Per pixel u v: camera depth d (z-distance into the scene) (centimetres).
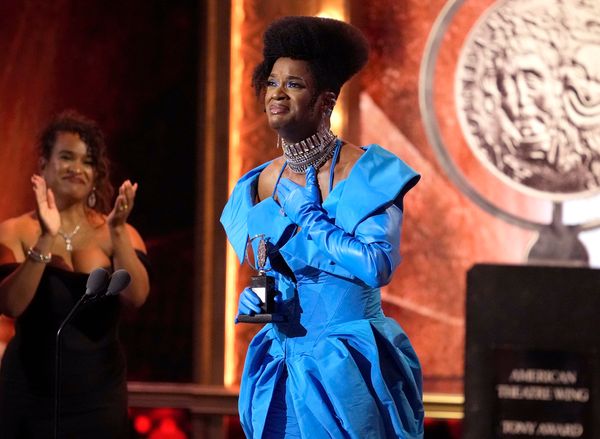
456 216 1866
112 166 1895
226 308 1859
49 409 1486
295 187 1016
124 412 1545
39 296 1490
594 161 1838
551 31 1842
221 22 1853
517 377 746
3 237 1559
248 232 1059
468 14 1856
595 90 1834
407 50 1867
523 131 1848
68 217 1556
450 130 1862
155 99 1892
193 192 1883
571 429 740
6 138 1925
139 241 1611
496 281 749
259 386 1033
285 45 1016
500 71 1853
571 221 1842
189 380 1891
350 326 998
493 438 746
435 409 1803
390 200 973
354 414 973
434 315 1862
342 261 958
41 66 1919
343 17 1842
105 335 1518
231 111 1858
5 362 1509
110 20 1905
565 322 744
